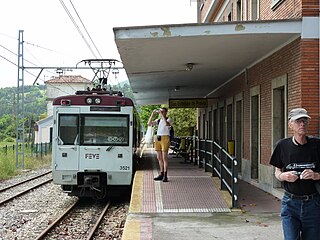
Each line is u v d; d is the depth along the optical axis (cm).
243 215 1031
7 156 3006
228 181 1282
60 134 1565
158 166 1939
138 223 951
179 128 5694
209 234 862
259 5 1552
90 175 1559
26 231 1149
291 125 548
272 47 1285
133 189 1289
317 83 1091
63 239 1070
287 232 552
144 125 7262
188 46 1262
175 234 862
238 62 1573
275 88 1310
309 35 1095
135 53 1373
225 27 1115
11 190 1927
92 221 1300
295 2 1147
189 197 1189
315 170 541
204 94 3148
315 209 544
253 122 1620
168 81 2231
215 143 1466
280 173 554
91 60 2108
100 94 1630
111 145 1559
